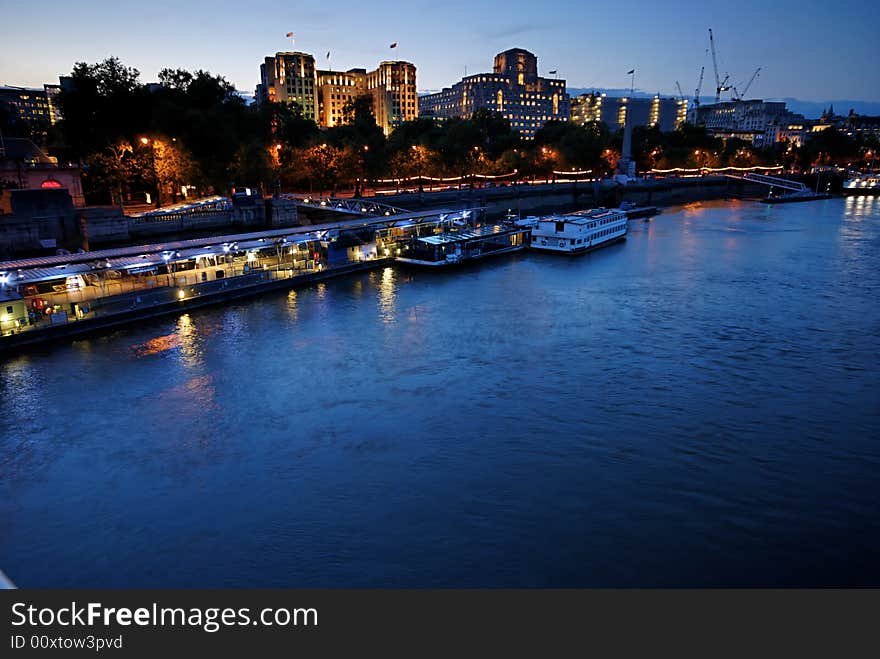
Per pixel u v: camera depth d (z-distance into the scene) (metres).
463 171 184.75
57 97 118.88
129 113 118.38
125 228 88.31
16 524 33.84
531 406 47.62
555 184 199.00
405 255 99.50
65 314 60.94
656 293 83.06
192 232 96.62
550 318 70.88
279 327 66.62
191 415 46.38
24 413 46.47
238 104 142.38
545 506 34.91
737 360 57.41
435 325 68.06
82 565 30.62
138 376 53.31
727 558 30.64
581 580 29.16
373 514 34.38
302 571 30.05
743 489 36.59
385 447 41.56
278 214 105.88
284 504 35.38
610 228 127.00
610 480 37.44
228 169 125.25
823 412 46.72
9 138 110.38
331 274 89.31
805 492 36.38
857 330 66.44
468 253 104.06
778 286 87.12
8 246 76.75
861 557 30.78
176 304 70.25
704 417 45.81
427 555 30.97
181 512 34.81
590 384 51.81
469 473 38.34
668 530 32.81
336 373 54.22
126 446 41.97
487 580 29.23
